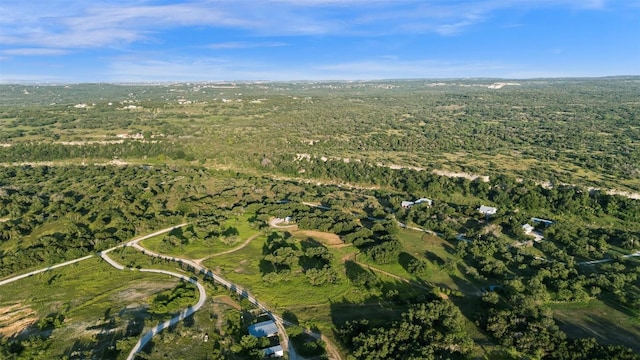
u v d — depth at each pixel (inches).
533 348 3184.1
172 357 3272.6
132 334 3563.0
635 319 3745.1
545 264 4569.4
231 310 3878.0
